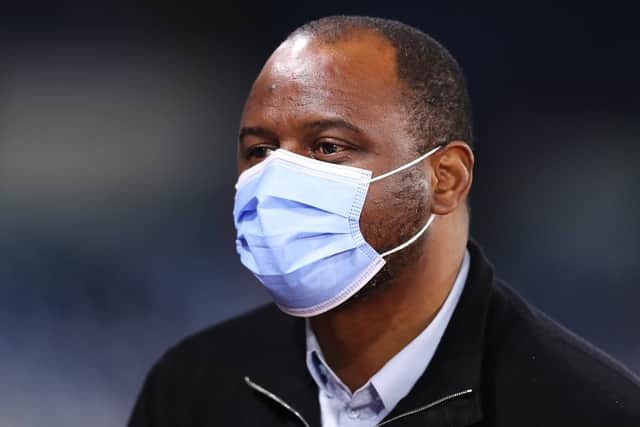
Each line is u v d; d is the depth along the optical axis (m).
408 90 5.83
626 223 22.00
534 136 23.42
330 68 5.73
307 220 5.78
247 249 6.08
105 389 19.45
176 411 6.88
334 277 5.85
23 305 21.41
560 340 6.06
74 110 25.03
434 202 6.02
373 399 6.07
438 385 5.89
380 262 5.84
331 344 6.20
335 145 5.74
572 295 21.28
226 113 25.39
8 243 22.97
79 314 21.39
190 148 25.05
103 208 24.02
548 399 5.76
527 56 23.88
